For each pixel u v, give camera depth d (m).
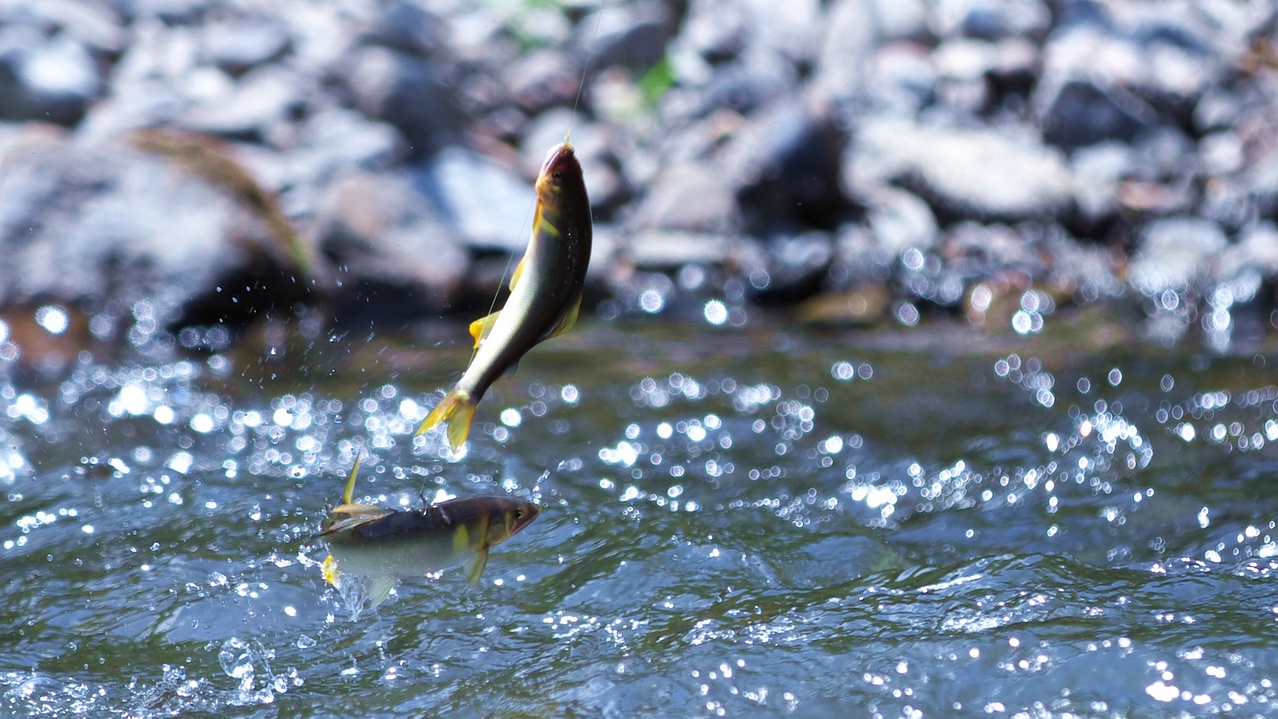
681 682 5.52
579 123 20.19
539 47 21.64
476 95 20.14
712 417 10.84
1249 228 17.70
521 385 11.91
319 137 17.84
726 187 18.31
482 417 10.79
